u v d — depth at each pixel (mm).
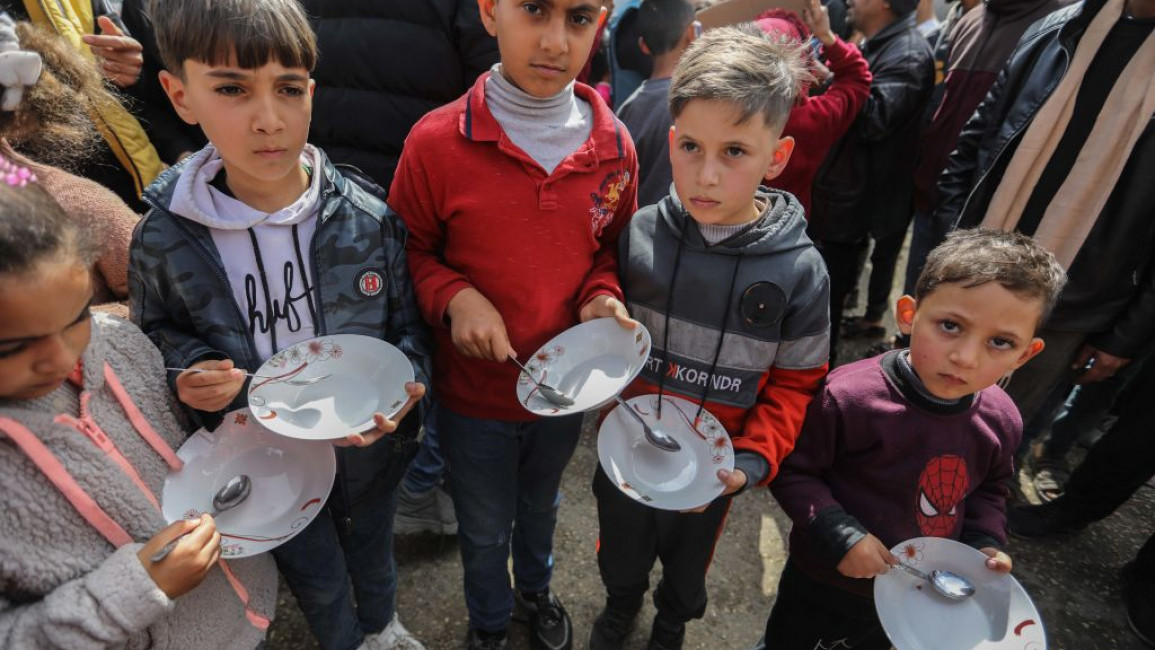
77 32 1844
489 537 1645
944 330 1193
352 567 1596
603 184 1412
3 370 803
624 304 1464
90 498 918
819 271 1353
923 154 2900
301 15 1063
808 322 1354
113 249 1260
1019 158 1967
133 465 1030
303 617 1932
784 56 1299
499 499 1619
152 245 1113
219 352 1148
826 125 2432
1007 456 1348
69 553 905
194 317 1157
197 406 1072
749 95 1170
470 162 1330
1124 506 2549
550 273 1395
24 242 746
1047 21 1997
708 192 1243
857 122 2725
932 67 2742
